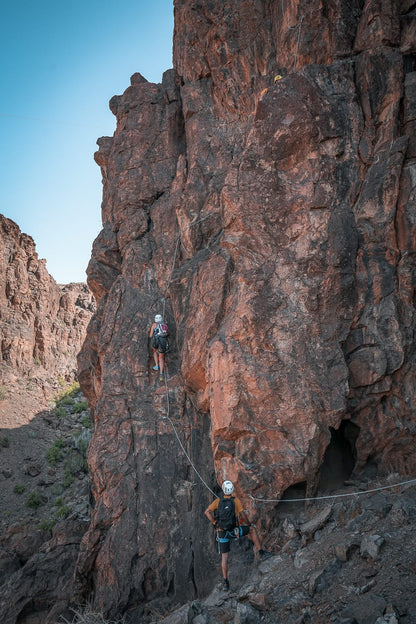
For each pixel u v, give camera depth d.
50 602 13.39
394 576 6.86
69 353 42.44
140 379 12.74
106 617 11.01
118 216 14.76
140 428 12.37
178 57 15.01
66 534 15.51
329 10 11.55
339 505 9.30
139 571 11.21
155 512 11.64
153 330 12.46
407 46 10.97
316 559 8.18
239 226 10.91
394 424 10.19
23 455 26.91
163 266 13.51
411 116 10.62
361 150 10.77
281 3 12.53
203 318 11.23
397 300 10.30
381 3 10.98
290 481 9.73
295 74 10.95
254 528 9.49
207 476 11.79
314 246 10.48
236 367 10.09
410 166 10.45
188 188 13.18
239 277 10.74
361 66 11.02
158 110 15.05
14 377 34.56
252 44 13.34
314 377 9.90
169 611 10.73
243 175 10.97
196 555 11.09
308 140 10.76
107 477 12.11
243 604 7.96
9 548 18.77
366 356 10.22
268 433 9.88
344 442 11.35
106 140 17.30
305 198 10.67
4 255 38.19
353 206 10.74
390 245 10.38
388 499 8.84
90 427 30.72
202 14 14.27
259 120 11.05
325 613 6.81
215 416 10.19
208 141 13.65
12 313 37.38
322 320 10.26
